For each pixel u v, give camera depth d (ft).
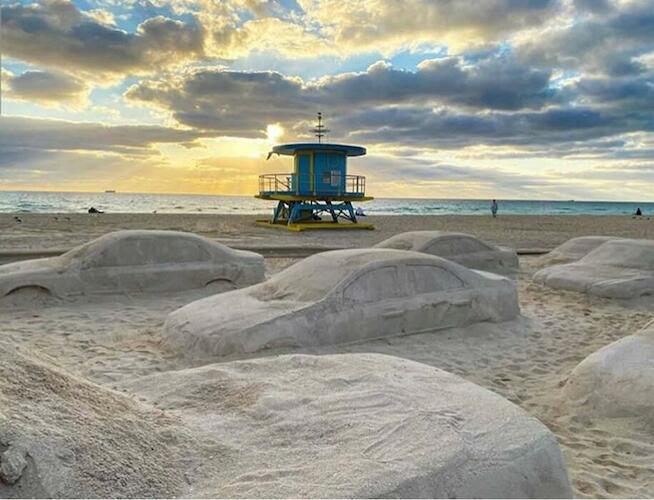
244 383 12.06
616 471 13.53
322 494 7.64
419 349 23.50
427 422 9.79
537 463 9.43
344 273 24.20
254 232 89.35
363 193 100.32
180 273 33.94
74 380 10.07
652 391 16.35
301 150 95.91
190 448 8.96
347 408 10.54
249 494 7.72
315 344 22.00
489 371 21.75
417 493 8.04
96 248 32.22
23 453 7.17
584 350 25.05
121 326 26.53
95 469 7.55
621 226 126.82
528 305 34.63
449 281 26.78
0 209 191.01
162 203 317.83
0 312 28.14
